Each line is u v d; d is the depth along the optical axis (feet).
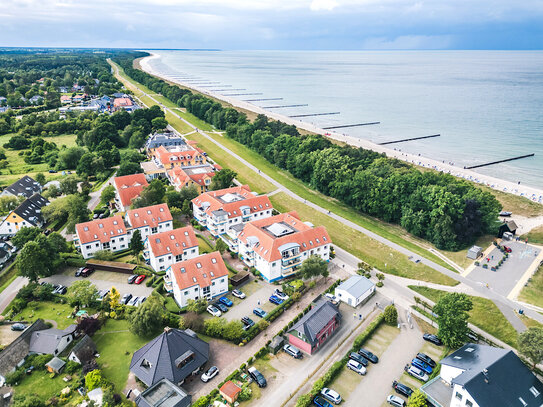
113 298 282.15
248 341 257.96
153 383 213.66
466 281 329.72
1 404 210.59
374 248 386.93
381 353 248.32
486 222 403.95
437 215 391.86
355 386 223.10
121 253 363.15
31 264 304.71
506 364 204.33
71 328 261.03
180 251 338.95
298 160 561.43
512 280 329.52
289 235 337.52
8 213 443.73
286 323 274.98
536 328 230.89
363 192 461.37
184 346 232.32
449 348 249.14
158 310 262.67
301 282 315.17
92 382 214.28
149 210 392.06
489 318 284.82
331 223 440.86
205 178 509.35
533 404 193.36
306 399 207.10
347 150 584.40
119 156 642.63
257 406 209.67
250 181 568.82
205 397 209.46
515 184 569.64
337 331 269.85
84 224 357.82
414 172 465.06
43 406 203.82
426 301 303.68
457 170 623.77
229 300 297.12
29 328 255.09
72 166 618.44
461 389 190.90
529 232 418.72
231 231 380.17
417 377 226.79
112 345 254.06
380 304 298.76
